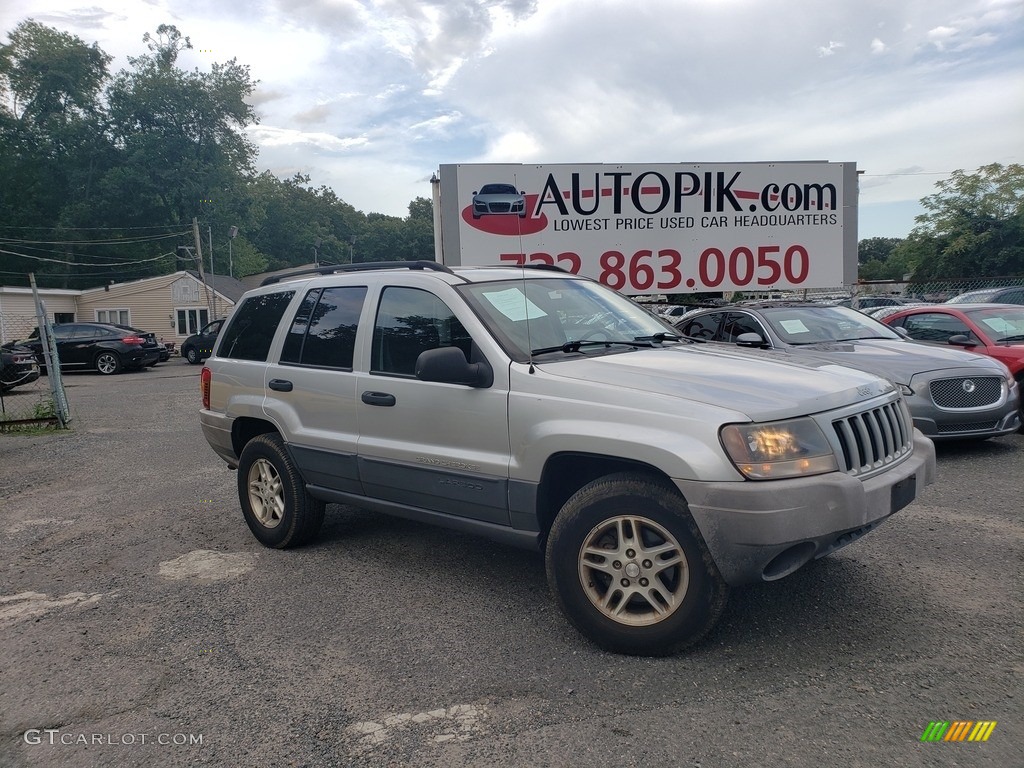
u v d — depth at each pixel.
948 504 5.60
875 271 55.22
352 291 4.75
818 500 3.05
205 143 56.88
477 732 2.86
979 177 36.75
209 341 27.84
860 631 3.56
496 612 3.98
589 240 13.12
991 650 3.33
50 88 55.47
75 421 11.96
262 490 5.24
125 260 56.00
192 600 4.29
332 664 3.46
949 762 2.57
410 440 4.19
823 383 3.50
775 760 2.61
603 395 3.44
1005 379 7.22
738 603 3.93
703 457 3.09
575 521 3.46
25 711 3.14
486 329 3.95
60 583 4.66
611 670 3.29
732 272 13.41
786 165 13.36
